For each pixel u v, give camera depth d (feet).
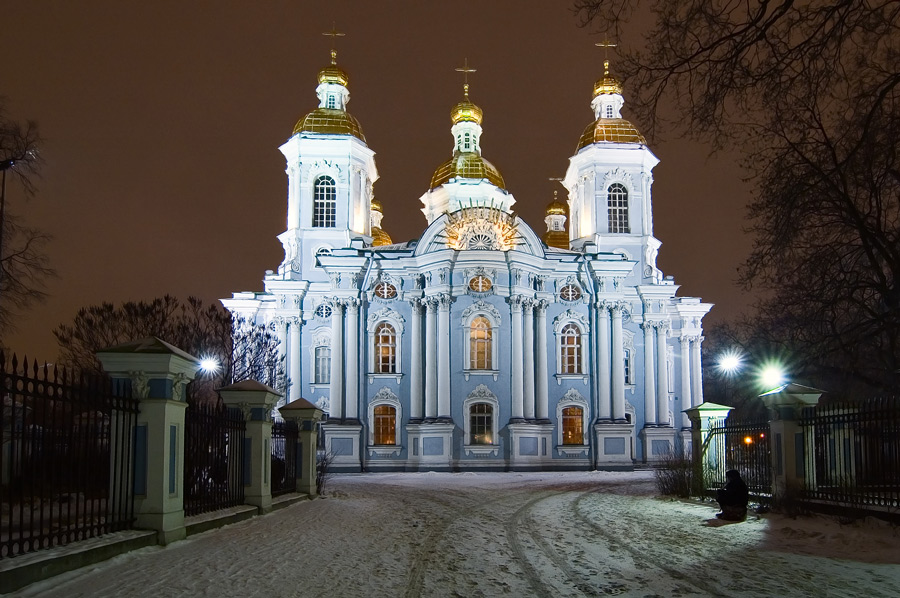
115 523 46.26
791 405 67.67
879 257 69.67
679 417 187.32
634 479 135.33
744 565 43.06
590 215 191.11
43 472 39.19
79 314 98.07
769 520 63.10
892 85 45.39
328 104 195.42
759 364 105.29
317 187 187.42
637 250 189.47
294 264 182.50
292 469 88.89
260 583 37.42
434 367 167.94
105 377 45.70
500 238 171.94
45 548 38.93
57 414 44.45
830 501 62.08
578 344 176.24
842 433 65.36
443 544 51.75
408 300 173.88
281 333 176.45
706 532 57.31
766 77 41.55
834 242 68.54
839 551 47.91
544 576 40.19
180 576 38.34
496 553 47.75
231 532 55.83
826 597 35.12
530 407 167.84
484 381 166.71
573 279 177.06
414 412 168.55
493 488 111.55
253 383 71.46
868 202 64.18
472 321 168.96
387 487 114.73
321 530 58.70
